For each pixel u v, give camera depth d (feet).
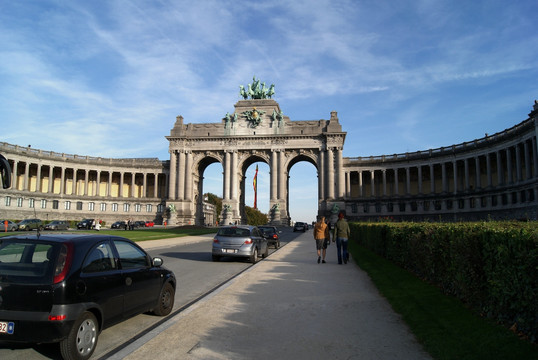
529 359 23.91
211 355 28.17
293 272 68.59
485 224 37.35
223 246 83.76
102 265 31.14
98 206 350.02
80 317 27.25
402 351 29.25
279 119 351.67
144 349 29.19
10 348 30.19
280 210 333.01
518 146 233.96
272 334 33.22
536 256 25.63
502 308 30.42
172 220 334.65
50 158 327.67
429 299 41.09
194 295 50.60
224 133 354.33
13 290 26.61
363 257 84.74
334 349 29.71
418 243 53.11
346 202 346.74
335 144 336.29
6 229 179.01
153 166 371.56
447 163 309.83
